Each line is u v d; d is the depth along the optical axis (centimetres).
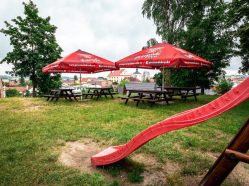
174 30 1716
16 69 2191
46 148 372
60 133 463
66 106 867
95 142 414
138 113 697
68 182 258
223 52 1488
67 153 357
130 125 537
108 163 291
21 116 652
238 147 172
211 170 191
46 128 504
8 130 486
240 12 1029
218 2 1554
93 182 258
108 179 270
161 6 1714
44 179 263
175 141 415
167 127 226
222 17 1438
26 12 2205
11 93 6019
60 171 285
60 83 2559
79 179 266
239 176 282
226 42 1448
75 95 1064
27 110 773
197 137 443
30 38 2186
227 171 180
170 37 1659
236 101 181
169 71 1552
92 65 914
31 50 2234
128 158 330
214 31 1530
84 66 902
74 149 376
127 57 890
